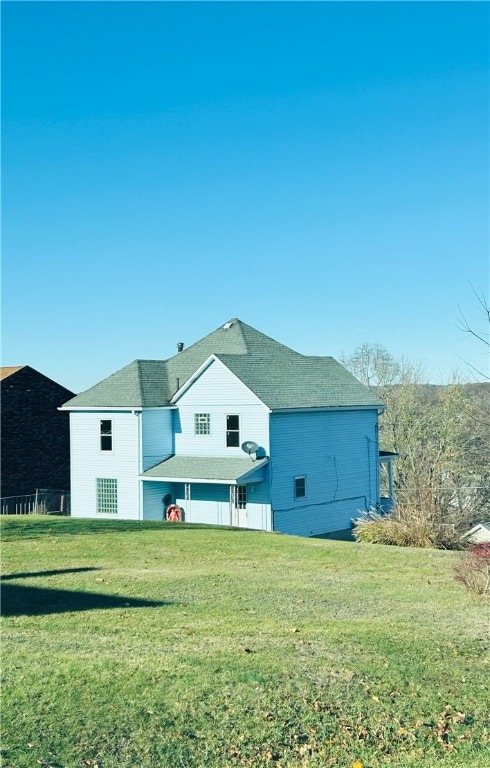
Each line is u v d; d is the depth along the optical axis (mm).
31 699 9000
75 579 16562
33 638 11430
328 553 21828
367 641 11992
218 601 14695
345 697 9656
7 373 44812
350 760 8359
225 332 42094
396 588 16953
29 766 7676
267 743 8492
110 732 8398
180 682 9648
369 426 41844
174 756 8078
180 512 37656
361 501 40781
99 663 10148
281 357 40844
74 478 40094
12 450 44094
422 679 10453
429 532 26453
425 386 58438
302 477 37062
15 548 21000
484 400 37062
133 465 38094
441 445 49750
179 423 38781
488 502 37500
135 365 40781
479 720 9445
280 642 11664
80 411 39938
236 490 36125
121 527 26281
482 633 13078
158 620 12852
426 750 8688
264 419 35500
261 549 22156
